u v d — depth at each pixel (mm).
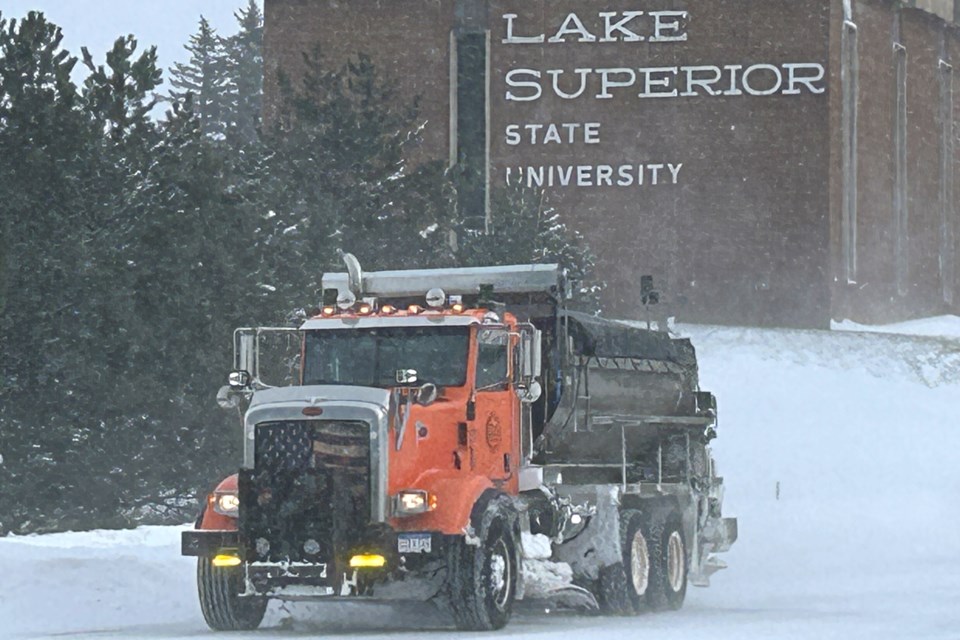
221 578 47656
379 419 46000
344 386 46938
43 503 102875
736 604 61469
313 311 53688
